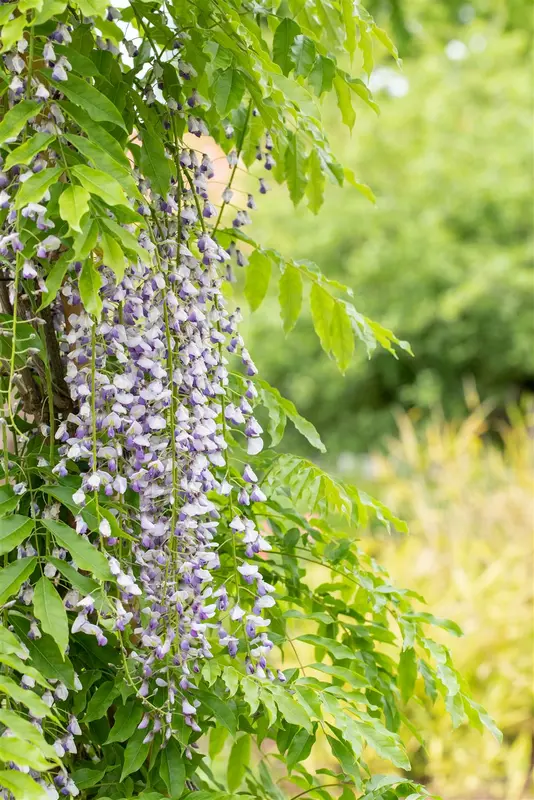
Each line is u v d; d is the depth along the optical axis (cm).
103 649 146
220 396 150
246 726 160
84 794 149
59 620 119
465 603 439
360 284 883
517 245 889
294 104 147
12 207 115
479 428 882
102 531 122
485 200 887
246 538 142
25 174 115
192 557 136
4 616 127
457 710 167
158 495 135
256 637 145
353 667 176
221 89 140
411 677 176
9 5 111
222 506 178
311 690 146
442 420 889
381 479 575
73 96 121
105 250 114
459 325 880
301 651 405
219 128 176
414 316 867
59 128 121
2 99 136
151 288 133
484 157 891
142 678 139
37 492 142
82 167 113
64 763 143
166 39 154
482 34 956
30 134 125
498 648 425
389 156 915
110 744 149
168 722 135
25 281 136
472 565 469
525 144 892
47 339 146
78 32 142
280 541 185
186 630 135
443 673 169
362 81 163
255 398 165
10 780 104
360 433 891
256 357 870
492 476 565
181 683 135
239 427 170
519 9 948
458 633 180
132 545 138
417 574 466
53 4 109
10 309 148
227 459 153
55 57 121
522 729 417
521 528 489
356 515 173
